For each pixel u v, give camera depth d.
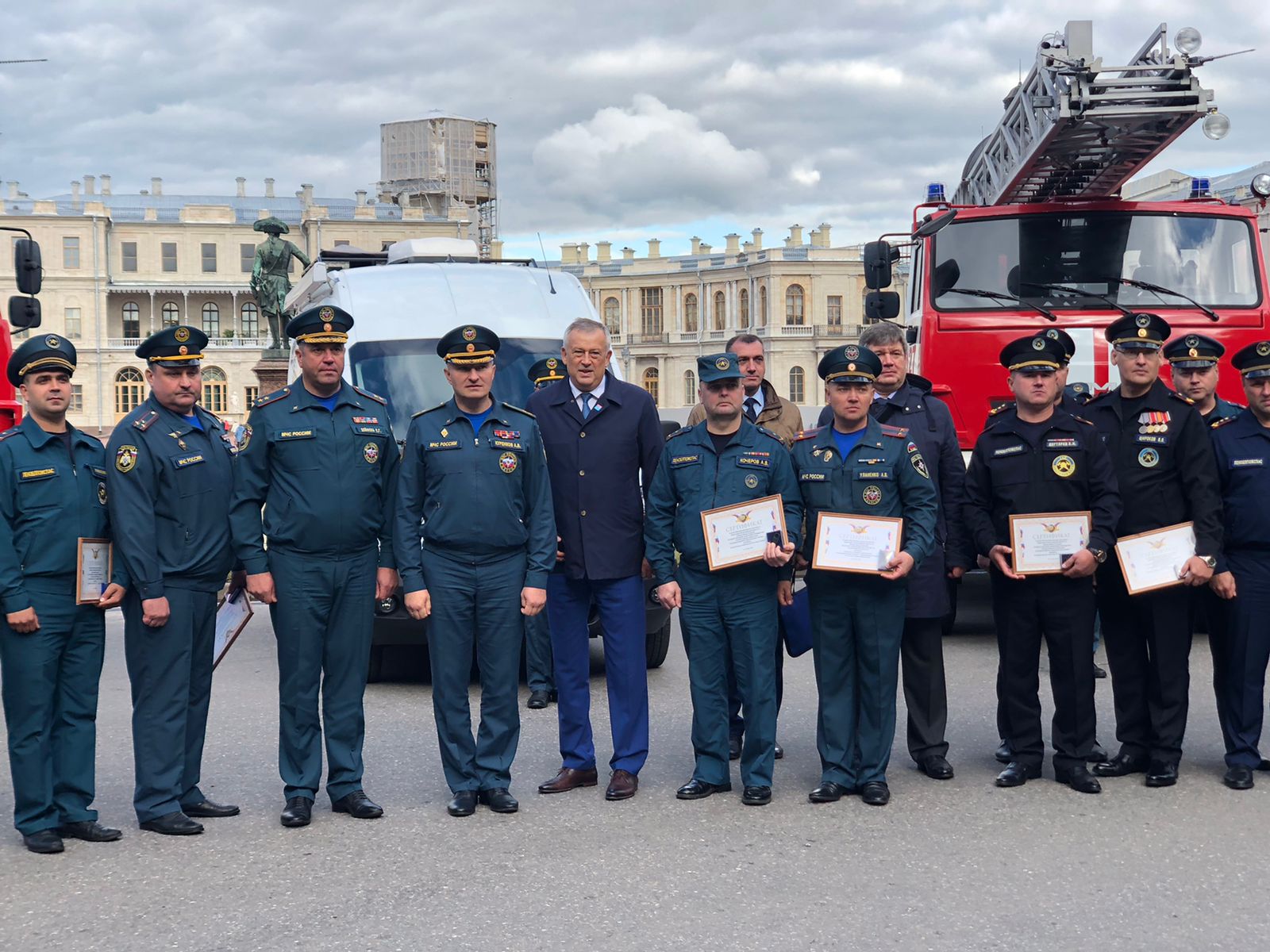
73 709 5.55
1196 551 6.03
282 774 5.83
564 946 4.29
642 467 6.36
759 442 6.07
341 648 5.87
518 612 5.98
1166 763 6.14
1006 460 6.20
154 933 4.45
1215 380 7.14
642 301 99.31
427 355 8.98
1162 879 4.85
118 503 5.54
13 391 10.73
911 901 4.64
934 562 6.34
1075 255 10.05
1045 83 9.39
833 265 90.50
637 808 5.91
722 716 6.11
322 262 11.50
